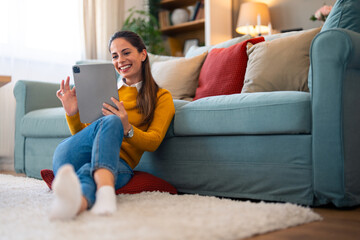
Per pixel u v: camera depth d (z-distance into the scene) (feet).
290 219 3.94
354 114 4.81
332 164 4.66
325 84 4.74
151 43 14.57
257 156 5.34
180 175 6.15
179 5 16.40
